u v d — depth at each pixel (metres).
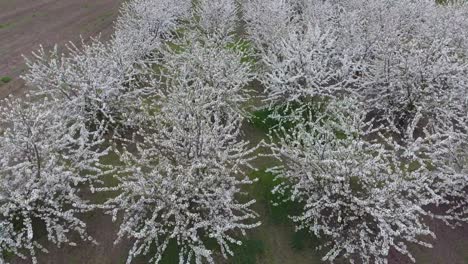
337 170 6.12
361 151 6.26
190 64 9.33
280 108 9.31
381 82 9.04
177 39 12.86
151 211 6.36
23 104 9.80
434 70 8.37
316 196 6.30
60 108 8.04
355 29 10.63
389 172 6.05
